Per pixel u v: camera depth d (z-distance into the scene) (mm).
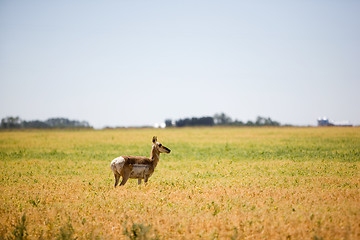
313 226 42469
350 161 107062
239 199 55281
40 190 65812
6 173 89438
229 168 95625
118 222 46062
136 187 68688
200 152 143125
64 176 85250
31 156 133875
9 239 40938
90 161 117938
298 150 142500
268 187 65312
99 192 63344
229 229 42562
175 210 49844
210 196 58625
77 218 47125
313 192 59594
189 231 42062
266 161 111125
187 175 85438
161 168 99438
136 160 69750
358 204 51344
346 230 40406
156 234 40406
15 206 53125
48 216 47625
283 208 49781
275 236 40188
